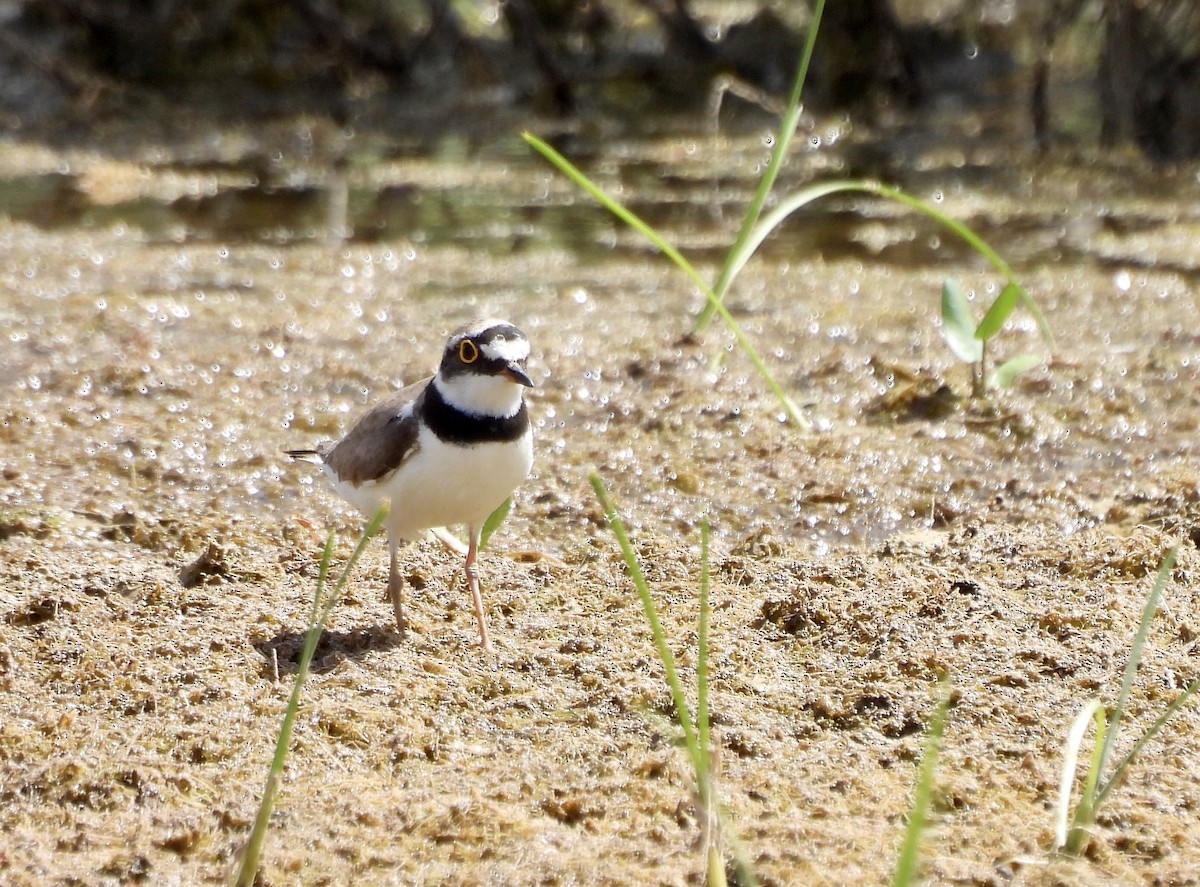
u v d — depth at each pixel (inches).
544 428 507.8
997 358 567.2
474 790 287.7
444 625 364.8
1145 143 942.4
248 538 422.6
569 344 597.6
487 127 1095.6
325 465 373.1
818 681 329.7
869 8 1060.5
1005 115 1037.2
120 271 720.3
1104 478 455.2
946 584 374.0
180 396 538.9
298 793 287.7
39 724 313.9
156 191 917.8
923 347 583.8
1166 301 640.4
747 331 614.5
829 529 430.3
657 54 1164.5
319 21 1170.6
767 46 1125.1
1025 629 349.7
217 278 711.1
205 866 267.0
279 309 655.1
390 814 278.8
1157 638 343.6
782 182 913.5
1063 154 948.6
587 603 378.0
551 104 1120.2
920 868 258.4
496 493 344.2
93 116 1104.8
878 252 756.6
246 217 850.8
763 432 498.3
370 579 391.2
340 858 267.0
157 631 358.9
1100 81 969.5
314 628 260.2
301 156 1021.2
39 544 418.3
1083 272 696.4
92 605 374.3
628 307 657.6
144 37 1161.4
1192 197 846.5
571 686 331.0
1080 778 288.2
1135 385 528.1
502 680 332.5
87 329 615.5
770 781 289.0
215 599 377.1
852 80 1079.0
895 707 315.6
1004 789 285.4
